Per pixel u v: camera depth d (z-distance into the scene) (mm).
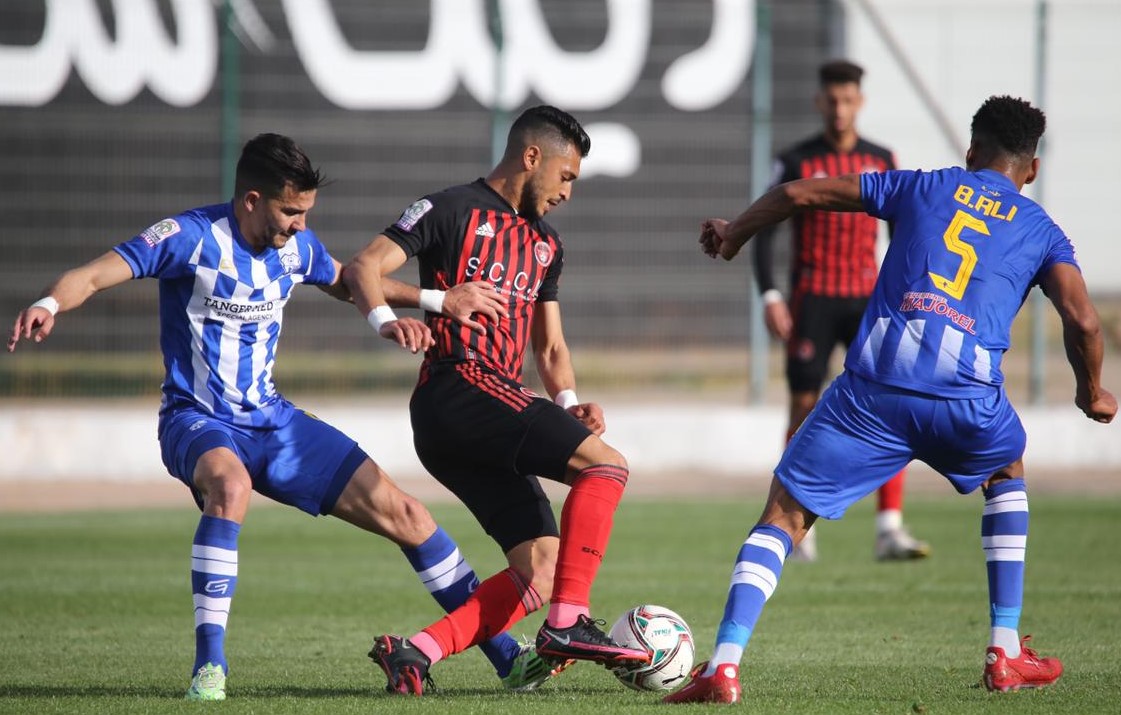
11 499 47531
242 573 32000
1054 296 16938
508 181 18828
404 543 18781
